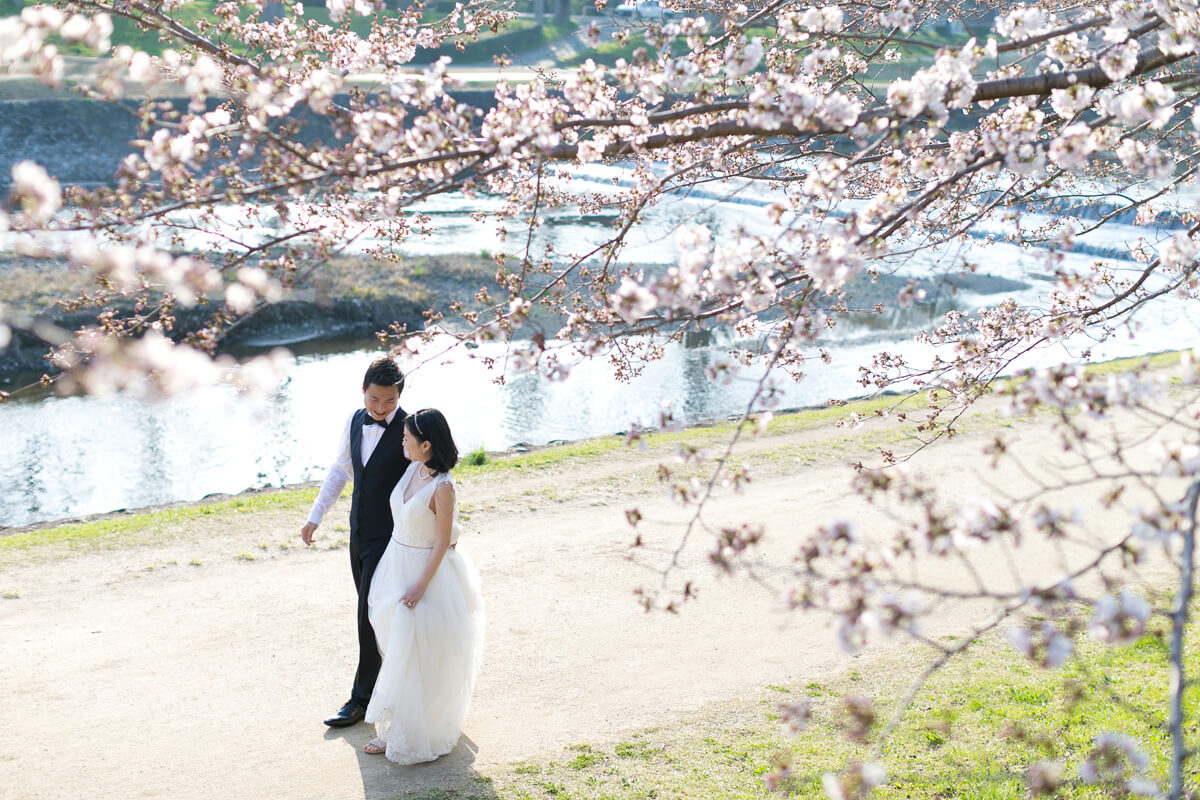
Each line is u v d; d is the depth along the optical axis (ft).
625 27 14.12
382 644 16.60
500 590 25.46
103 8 11.87
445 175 10.97
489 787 16.02
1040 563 26.94
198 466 48.49
